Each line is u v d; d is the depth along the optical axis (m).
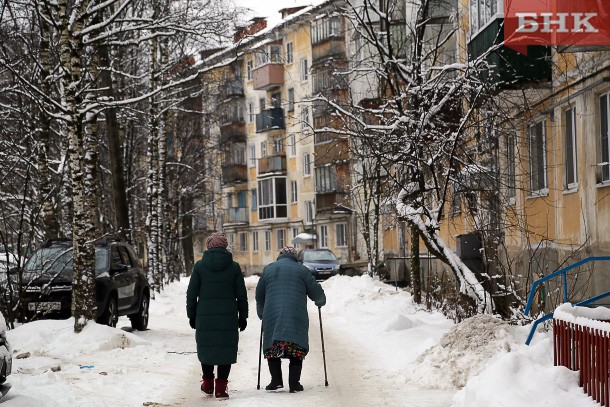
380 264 41.19
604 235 18.33
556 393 7.86
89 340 15.77
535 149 22.14
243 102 71.81
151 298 31.61
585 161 19.28
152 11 26.45
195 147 50.22
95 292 17.55
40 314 19.03
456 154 17.23
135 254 21.69
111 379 12.21
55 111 22.52
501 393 8.01
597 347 7.56
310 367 13.43
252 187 72.62
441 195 16.77
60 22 16.45
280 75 66.00
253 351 15.88
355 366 13.31
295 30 62.53
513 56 19.98
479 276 16.98
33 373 12.69
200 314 10.97
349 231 56.78
